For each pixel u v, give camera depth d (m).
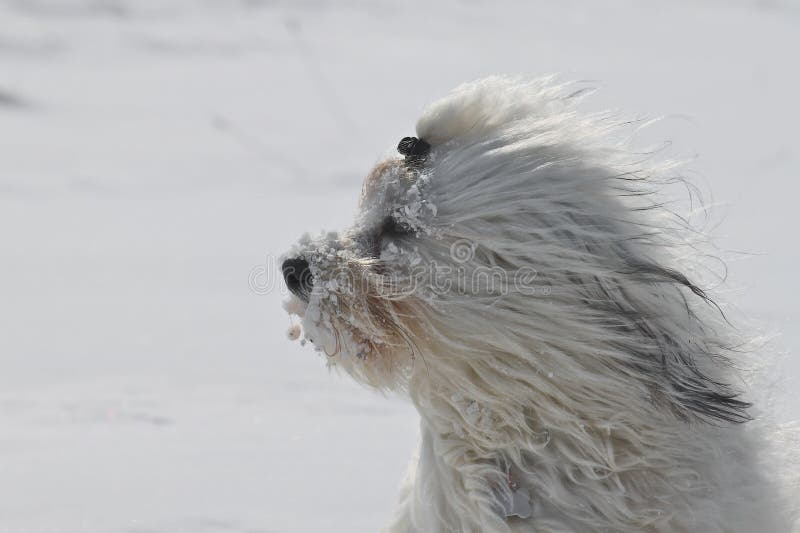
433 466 10.55
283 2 106.94
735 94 69.75
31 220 40.16
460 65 81.69
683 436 10.09
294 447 15.78
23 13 95.31
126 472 14.55
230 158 53.84
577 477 10.10
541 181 10.07
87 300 28.05
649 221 10.32
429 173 10.32
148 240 36.59
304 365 21.30
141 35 91.19
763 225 32.22
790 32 104.12
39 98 68.88
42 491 13.77
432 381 10.22
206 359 21.83
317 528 12.53
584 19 106.19
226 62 82.69
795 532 10.49
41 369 21.06
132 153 55.34
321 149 55.88
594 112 10.78
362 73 78.00
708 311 10.48
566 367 9.84
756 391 11.05
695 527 10.02
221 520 12.73
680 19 108.88
